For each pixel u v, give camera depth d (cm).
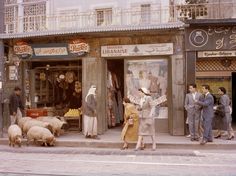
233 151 1272
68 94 1817
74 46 1647
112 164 1021
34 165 1011
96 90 1628
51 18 1795
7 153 1237
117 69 1811
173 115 1559
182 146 1327
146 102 1266
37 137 1369
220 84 1653
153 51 1586
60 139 1442
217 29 1552
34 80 1830
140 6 1812
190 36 1558
